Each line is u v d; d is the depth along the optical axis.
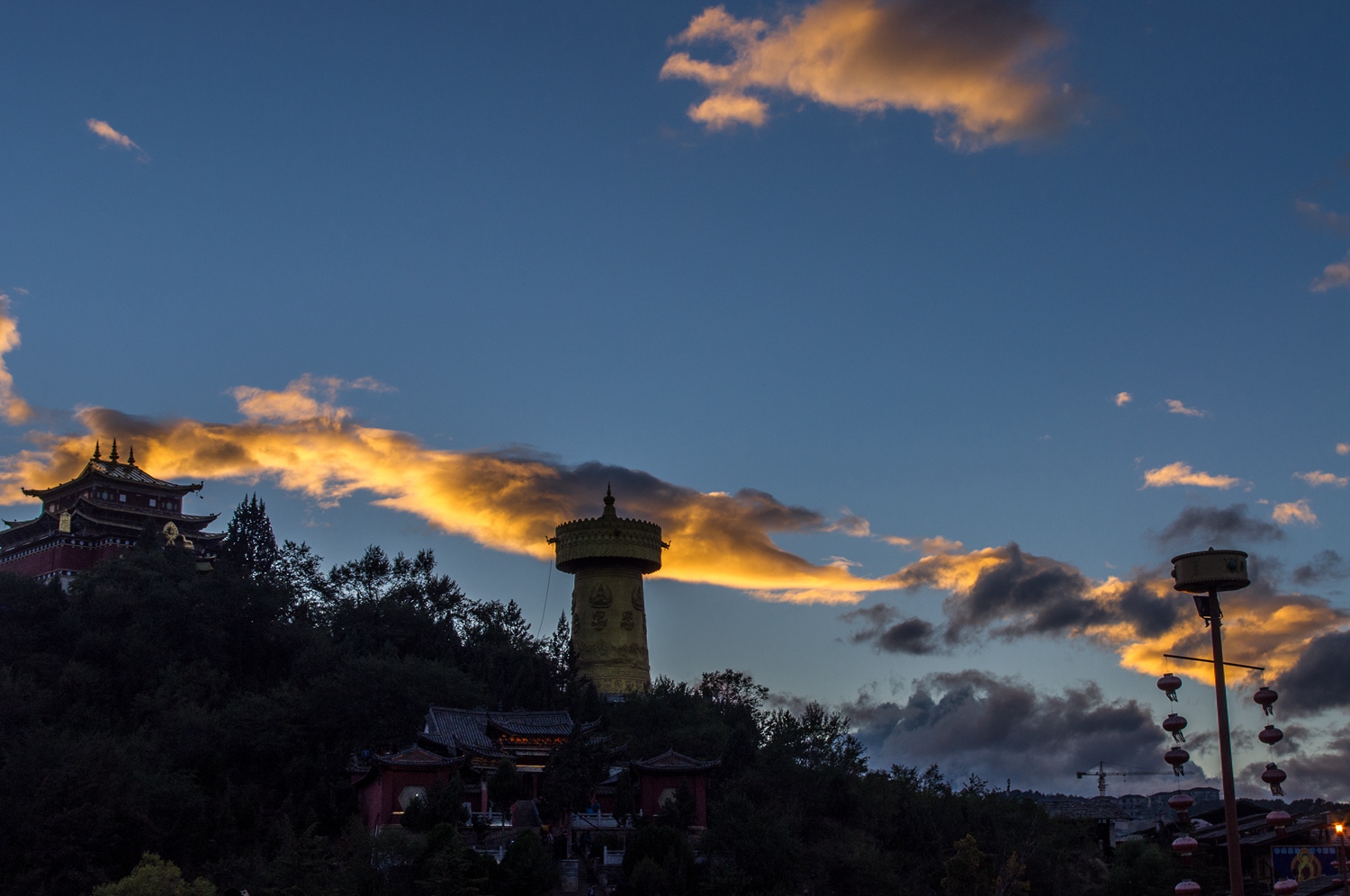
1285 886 40.06
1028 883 84.06
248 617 117.56
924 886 86.12
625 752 101.88
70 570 134.00
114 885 69.81
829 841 86.06
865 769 99.50
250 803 87.00
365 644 118.12
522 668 113.38
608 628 125.94
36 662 105.88
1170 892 86.94
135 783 82.06
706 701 125.06
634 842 78.25
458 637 126.12
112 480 139.62
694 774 90.38
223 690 110.00
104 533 136.38
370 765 88.25
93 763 81.12
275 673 116.88
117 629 113.56
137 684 105.81
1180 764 38.59
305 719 98.94
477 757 90.12
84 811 77.06
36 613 113.06
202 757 93.00
